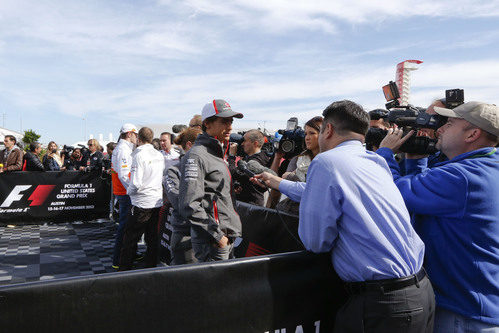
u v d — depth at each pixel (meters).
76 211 7.39
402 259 1.25
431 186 1.41
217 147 2.37
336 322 1.34
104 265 4.56
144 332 1.08
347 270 1.30
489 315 1.36
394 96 2.14
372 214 1.24
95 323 1.02
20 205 6.93
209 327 1.18
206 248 2.39
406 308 1.22
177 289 1.13
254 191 3.34
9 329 0.92
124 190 4.36
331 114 1.43
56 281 0.98
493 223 1.37
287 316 1.31
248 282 1.24
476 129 1.46
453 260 1.41
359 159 1.30
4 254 4.94
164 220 4.31
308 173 1.36
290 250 2.05
